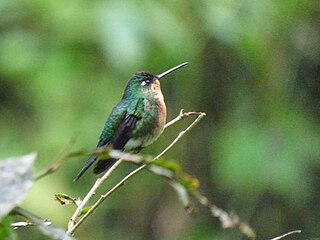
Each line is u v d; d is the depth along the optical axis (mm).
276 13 12164
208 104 12680
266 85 12672
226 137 12469
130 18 10641
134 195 12828
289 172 12180
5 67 11398
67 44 11227
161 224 12906
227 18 11734
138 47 10523
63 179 11641
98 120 11625
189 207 3041
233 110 12711
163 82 12250
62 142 11570
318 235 12828
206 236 12711
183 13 11430
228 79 12625
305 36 12625
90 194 4754
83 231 12602
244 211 12758
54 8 11055
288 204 12734
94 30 10648
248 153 12203
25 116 12227
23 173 2824
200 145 12703
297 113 12773
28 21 11383
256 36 11953
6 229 3062
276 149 12375
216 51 12289
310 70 12852
